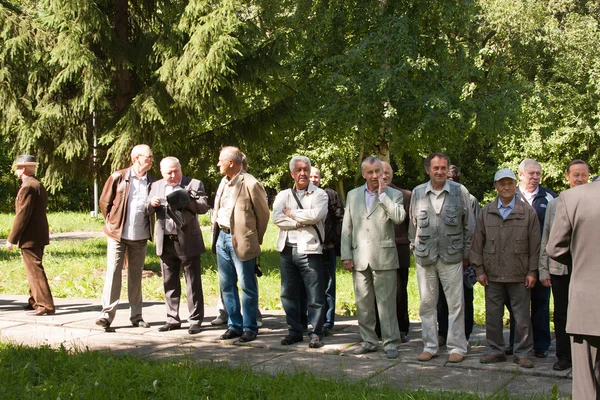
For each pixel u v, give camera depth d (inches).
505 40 951.6
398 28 644.7
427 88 661.3
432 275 240.8
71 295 406.3
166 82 461.7
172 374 209.9
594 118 971.9
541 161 1059.3
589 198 163.8
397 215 240.8
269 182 1177.4
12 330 291.9
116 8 498.9
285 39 490.6
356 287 252.2
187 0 479.2
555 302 229.0
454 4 682.8
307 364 235.0
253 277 272.5
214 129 525.3
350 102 640.4
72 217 1228.5
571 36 980.6
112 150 459.8
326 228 295.7
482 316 349.7
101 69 448.8
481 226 238.2
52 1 437.7
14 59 454.6
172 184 288.0
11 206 1486.2
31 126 461.7
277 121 526.6
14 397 191.5
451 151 783.7
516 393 201.3
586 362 164.4
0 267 513.0
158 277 485.1
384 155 722.2
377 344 254.1
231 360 240.1
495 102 686.5
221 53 432.1
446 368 230.5
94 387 196.2
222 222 275.1
